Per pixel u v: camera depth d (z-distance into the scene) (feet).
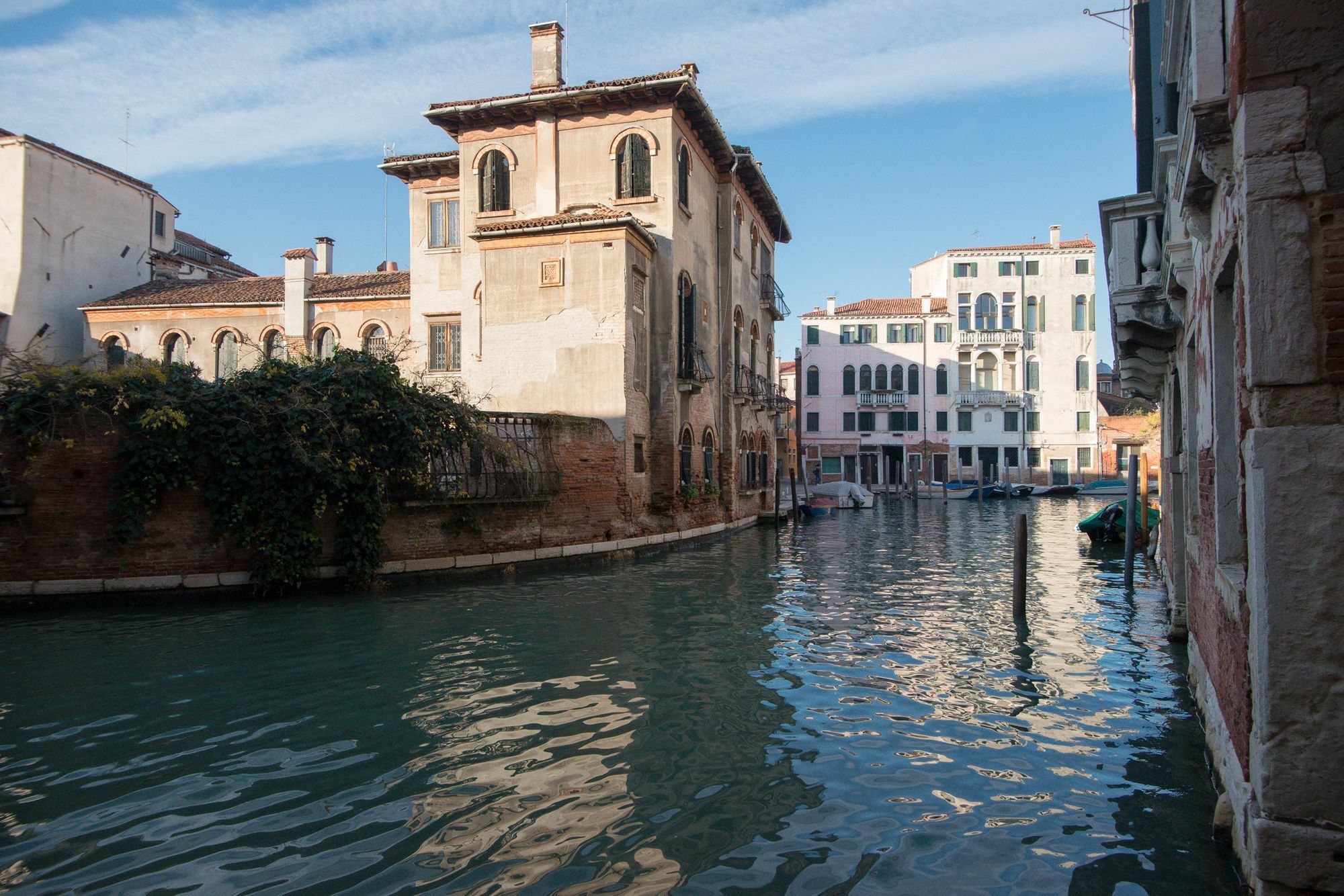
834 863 14.78
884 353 193.88
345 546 43.62
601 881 14.11
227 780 18.58
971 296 190.29
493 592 45.11
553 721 22.80
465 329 76.43
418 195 84.17
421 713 23.49
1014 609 37.78
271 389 42.78
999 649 31.71
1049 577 52.90
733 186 86.84
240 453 40.70
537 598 43.21
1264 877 11.64
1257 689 12.01
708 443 80.53
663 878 14.23
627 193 72.59
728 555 66.18
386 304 88.28
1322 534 11.31
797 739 21.42
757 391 95.55
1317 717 11.36
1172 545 36.27
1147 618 38.11
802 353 194.59
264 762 19.69
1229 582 15.14
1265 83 11.69
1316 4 11.40
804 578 52.37
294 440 41.37
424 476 46.16
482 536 50.39
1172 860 14.79
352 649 31.01
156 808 17.12
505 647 31.63
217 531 40.75
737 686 26.43
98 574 38.91
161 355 93.86
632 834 15.94
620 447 62.39
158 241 110.83
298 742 21.13
